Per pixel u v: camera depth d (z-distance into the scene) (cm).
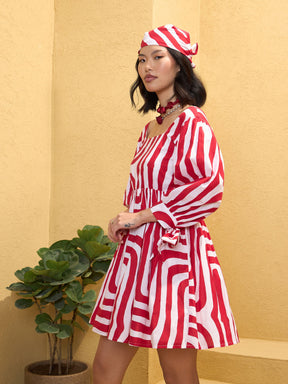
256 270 275
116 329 142
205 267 148
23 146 231
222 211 285
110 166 244
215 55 291
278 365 226
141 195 154
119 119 243
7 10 219
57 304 213
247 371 232
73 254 216
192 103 160
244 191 280
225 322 148
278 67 275
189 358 147
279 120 274
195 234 149
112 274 154
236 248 280
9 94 221
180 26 269
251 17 283
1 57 215
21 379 230
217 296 149
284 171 272
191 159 141
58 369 220
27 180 235
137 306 141
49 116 254
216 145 147
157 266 142
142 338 139
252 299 275
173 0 259
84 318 218
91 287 243
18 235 228
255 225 277
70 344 223
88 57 250
